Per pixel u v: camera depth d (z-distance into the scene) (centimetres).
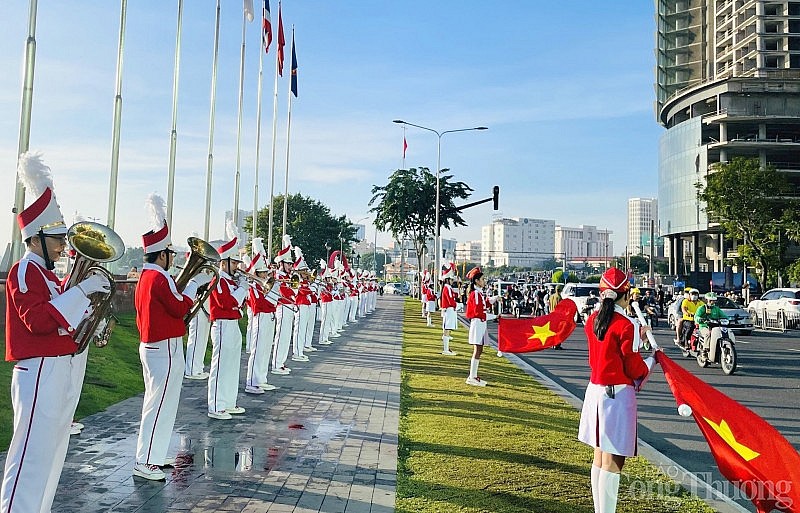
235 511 570
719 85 6969
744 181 4744
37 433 495
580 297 3147
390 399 1099
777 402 1205
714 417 558
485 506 584
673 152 7619
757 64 7556
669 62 8694
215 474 677
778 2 7500
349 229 7819
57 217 522
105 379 1132
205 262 720
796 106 6838
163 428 679
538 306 3597
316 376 1364
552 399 1129
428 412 991
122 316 1667
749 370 1659
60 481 645
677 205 7500
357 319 3434
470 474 678
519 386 1262
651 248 6153
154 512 565
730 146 6819
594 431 538
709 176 5028
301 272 1662
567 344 2297
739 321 2759
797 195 6900
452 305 1825
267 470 691
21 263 498
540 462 728
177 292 686
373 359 1673
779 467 533
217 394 944
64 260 663
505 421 934
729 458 546
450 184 4450
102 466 698
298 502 594
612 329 539
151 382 674
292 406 1037
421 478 664
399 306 5081
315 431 867
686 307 1894
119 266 1678
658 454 809
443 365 1555
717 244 7588
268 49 2461
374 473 683
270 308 1167
